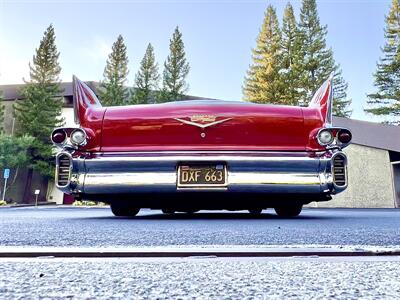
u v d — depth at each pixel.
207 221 2.03
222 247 0.81
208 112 2.21
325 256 0.76
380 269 0.61
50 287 0.45
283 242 0.96
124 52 29.89
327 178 2.09
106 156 2.15
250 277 0.54
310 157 2.12
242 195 2.15
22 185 24.84
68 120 26.98
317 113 2.23
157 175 2.13
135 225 1.68
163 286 0.47
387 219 2.40
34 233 1.22
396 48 26.88
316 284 0.49
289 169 2.11
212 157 2.13
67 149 2.13
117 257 0.73
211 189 2.12
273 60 27.75
